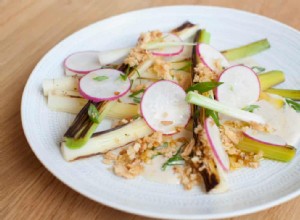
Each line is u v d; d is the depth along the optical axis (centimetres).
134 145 31
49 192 30
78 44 41
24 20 48
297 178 29
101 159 31
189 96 31
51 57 39
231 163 30
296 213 28
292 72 38
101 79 35
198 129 31
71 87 36
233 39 42
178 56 39
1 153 33
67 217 29
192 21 44
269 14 47
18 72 41
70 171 30
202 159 29
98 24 43
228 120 33
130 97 36
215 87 33
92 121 32
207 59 37
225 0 50
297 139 32
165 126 32
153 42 38
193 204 27
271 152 30
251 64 40
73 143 31
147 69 37
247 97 35
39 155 30
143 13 44
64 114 35
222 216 25
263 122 32
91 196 27
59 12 49
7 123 36
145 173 30
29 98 35
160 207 27
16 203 30
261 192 28
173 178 29
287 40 41
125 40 42
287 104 34
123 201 27
